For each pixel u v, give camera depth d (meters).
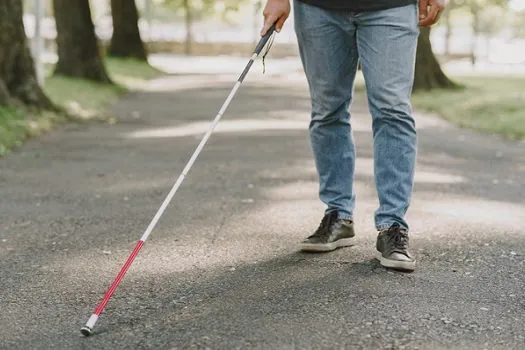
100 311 3.52
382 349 3.28
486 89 20.94
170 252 4.89
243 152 9.48
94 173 7.96
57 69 20.38
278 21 4.62
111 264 4.64
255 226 5.59
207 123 12.85
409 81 4.45
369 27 4.44
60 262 4.71
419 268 4.48
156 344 3.36
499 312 3.75
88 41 20.41
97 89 18.67
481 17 59.56
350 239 4.90
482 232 5.40
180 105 16.38
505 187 7.38
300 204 6.40
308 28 4.59
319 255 4.75
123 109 15.28
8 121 10.86
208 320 3.65
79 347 3.35
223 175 7.81
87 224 5.72
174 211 6.14
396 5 4.38
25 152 9.37
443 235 5.29
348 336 3.42
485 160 9.26
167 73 29.83
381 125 4.49
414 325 3.56
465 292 4.05
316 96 4.71
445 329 3.52
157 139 10.73
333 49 4.59
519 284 4.22
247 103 16.91
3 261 4.75
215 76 28.30
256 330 3.50
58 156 9.10
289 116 14.16
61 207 6.33
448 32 49.28
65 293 4.11
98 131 11.61
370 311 3.74
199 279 4.30
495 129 12.50
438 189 7.14
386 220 4.46
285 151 9.59
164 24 71.50
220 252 4.87
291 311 3.75
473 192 7.04
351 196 4.87
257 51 4.51
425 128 13.03
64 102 14.00
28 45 12.75
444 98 18.00
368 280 4.23
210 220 5.80
